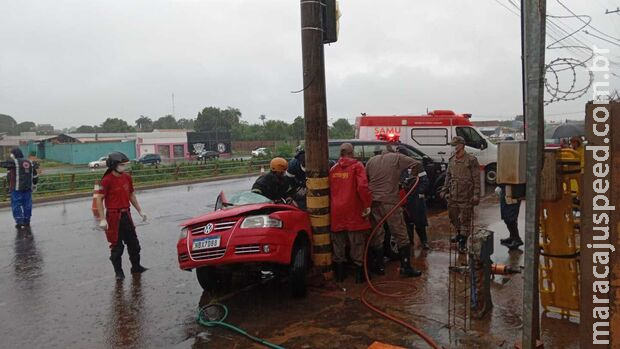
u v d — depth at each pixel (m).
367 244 5.97
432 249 7.60
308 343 4.31
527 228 3.62
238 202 6.00
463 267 5.98
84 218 12.98
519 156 3.57
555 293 4.67
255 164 31.58
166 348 4.42
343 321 4.78
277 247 5.19
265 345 4.33
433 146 16.31
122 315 5.33
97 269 7.39
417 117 16.36
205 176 27.27
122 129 123.19
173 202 15.96
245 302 5.51
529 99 3.53
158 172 25.34
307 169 5.94
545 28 3.48
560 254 4.58
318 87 5.83
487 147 16.50
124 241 6.96
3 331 4.99
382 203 6.06
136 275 6.96
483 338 4.24
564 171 4.29
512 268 6.23
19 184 11.55
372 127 16.55
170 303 5.68
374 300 5.32
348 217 5.78
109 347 4.50
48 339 4.74
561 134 16.92
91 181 21.70
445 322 4.63
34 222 12.52
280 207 5.67
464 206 6.98
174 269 7.24
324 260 5.90
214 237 5.25
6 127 140.12
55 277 7.01
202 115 96.75
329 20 5.84
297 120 75.56
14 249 9.14
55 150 68.38
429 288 5.66
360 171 5.78
